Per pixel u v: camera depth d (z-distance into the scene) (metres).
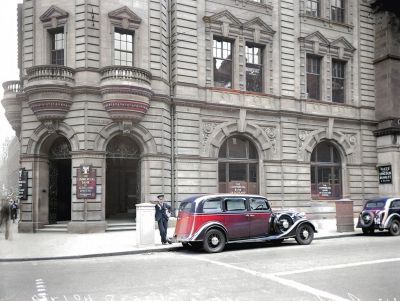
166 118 22.12
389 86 28.70
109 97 19.91
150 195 20.98
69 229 19.58
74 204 19.78
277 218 15.57
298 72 26.62
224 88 24.06
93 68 20.22
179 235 14.52
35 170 20.89
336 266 11.15
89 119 20.00
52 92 19.72
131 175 25.34
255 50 25.77
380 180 28.89
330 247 15.02
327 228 21.34
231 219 14.61
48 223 21.27
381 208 19.06
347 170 28.17
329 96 27.84
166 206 16.25
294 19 26.86
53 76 19.72
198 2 23.84
